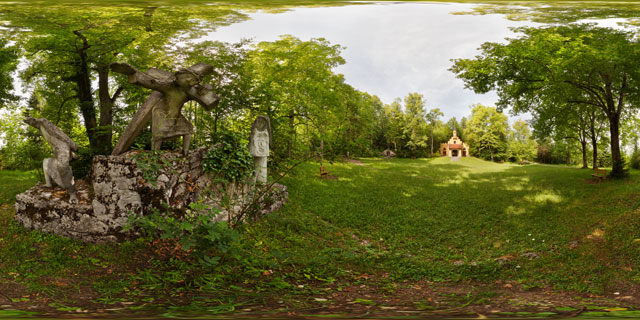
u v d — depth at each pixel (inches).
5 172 538.3
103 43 428.1
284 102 546.3
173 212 259.8
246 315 136.0
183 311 140.3
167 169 262.1
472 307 155.3
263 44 549.6
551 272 251.1
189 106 459.2
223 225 194.1
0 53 424.5
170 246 245.3
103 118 442.0
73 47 424.5
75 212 253.6
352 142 266.5
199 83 273.6
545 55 585.3
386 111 1348.4
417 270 255.4
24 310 139.3
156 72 267.9
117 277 198.8
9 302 151.2
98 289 177.9
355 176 671.8
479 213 451.5
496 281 234.4
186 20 465.1
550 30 571.2
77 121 512.1
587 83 580.7
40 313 135.0
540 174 742.5
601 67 541.6
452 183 666.8
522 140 1323.8
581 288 210.8
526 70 631.2
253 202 270.4
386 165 895.1
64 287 178.7
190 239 187.3
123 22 434.3
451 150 1289.4
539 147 1273.4
